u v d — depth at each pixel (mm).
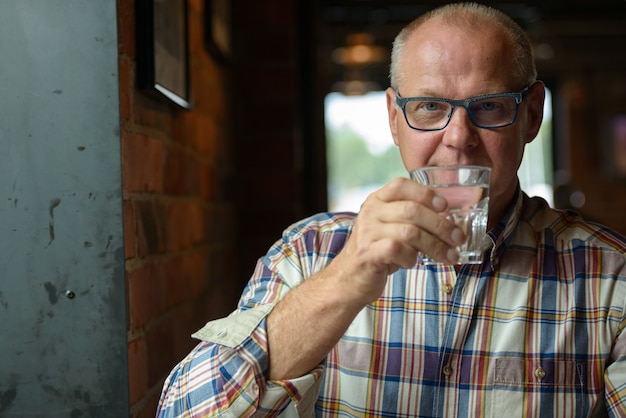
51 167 1171
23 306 1169
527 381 1179
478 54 1144
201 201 2049
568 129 9023
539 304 1209
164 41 1507
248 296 1290
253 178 2701
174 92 1619
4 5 1167
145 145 1409
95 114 1178
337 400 1227
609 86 8961
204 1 2107
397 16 5848
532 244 1247
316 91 2822
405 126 1193
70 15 1173
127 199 1255
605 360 1188
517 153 1179
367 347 1221
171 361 1586
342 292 963
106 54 1179
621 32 7305
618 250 1243
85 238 1173
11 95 1168
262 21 2688
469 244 940
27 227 1169
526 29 6785
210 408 1029
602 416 1220
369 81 8336
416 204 883
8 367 1167
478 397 1182
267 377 1015
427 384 1196
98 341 1173
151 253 1431
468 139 1139
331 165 9188
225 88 2510
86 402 1172
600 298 1205
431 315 1214
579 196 6863
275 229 2689
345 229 1340
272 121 2699
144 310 1355
